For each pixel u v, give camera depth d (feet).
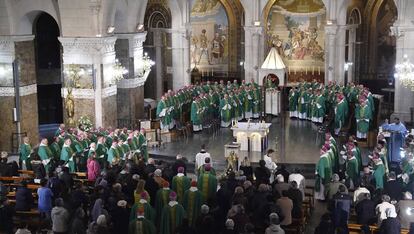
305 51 145.07
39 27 118.93
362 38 148.77
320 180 73.72
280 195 58.59
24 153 80.89
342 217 56.54
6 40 97.04
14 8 97.25
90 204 57.72
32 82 102.53
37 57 119.55
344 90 115.34
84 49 98.48
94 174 71.00
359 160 73.87
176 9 129.08
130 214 52.75
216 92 115.14
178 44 131.44
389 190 61.82
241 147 94.22
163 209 52.37
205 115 110.22
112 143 80.07
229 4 150.41
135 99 112.16
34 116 103.55
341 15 133.39
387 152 83.41
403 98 112.57
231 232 46.50
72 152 78.54
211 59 153.38
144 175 65.00
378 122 107.86
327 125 106.93
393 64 147.02
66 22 97.91
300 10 143.64
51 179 62.23
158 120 106.11
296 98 120.37
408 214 54.39
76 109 100.78
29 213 60.13
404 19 108.88
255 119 119.34
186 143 100.48
